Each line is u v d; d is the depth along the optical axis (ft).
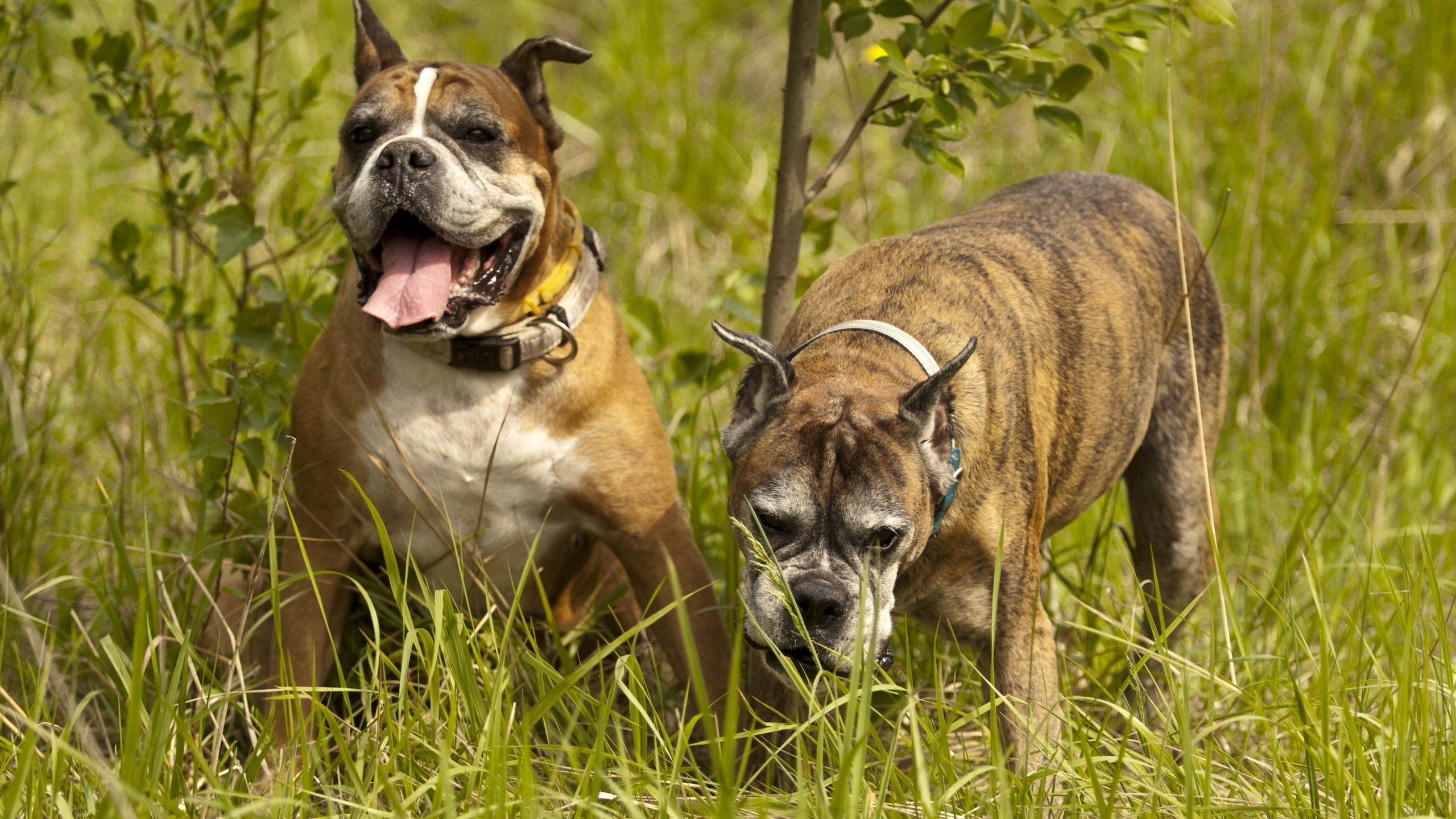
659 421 20.59
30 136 35.45
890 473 16.24
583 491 19.49
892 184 35.81
